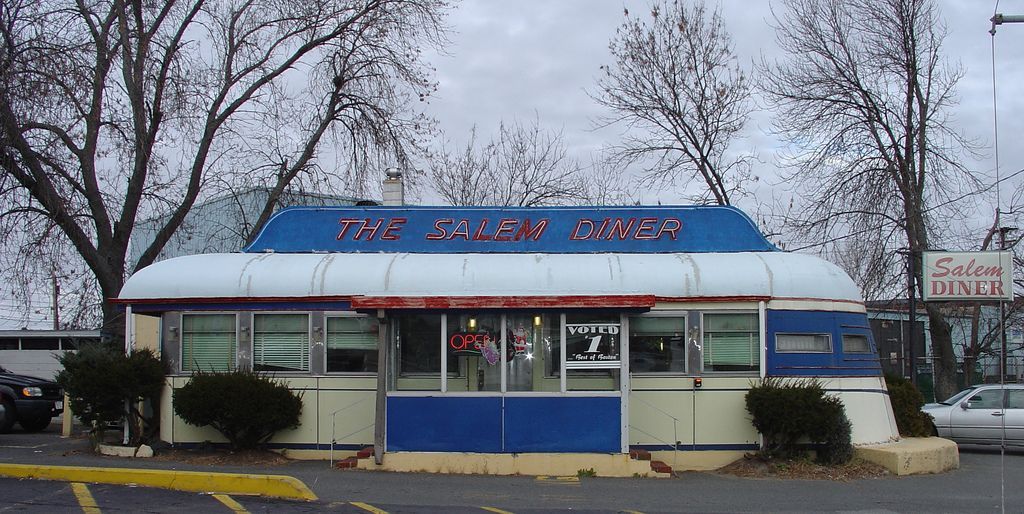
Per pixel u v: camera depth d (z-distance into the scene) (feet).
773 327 48.34
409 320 45.42
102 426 48.32
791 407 45.32
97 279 70.79
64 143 64.95
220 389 45.62
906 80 85.20
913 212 83.51
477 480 41.96
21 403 63.93
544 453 43.83
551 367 44.62
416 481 41.32
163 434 48.70
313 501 36.06
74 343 58.49
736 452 47.57
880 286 83.87
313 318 48.85
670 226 52.90
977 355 97.30
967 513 36.14
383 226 53.21
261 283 48.93
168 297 48.98
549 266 49.62
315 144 83.92
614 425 44.06
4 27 55.36
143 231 87.97
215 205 88.74
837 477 44.60
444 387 44.47
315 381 48.47
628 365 44.83
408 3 82.48
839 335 49.19
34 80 56.18
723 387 48.01
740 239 52.70
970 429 61.87
